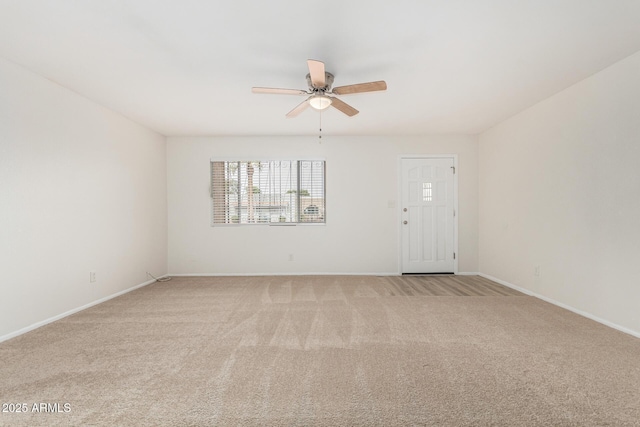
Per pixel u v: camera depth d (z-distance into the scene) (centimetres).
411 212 519
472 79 303
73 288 327
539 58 262
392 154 518
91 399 174
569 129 324
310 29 218
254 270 519
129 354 230
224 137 520
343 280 479
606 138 282
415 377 196
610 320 280
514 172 419
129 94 338
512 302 359
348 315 316
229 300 372
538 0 188
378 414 161
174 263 516
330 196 520
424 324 289
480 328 278
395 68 278
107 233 380
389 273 517
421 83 311
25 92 275
